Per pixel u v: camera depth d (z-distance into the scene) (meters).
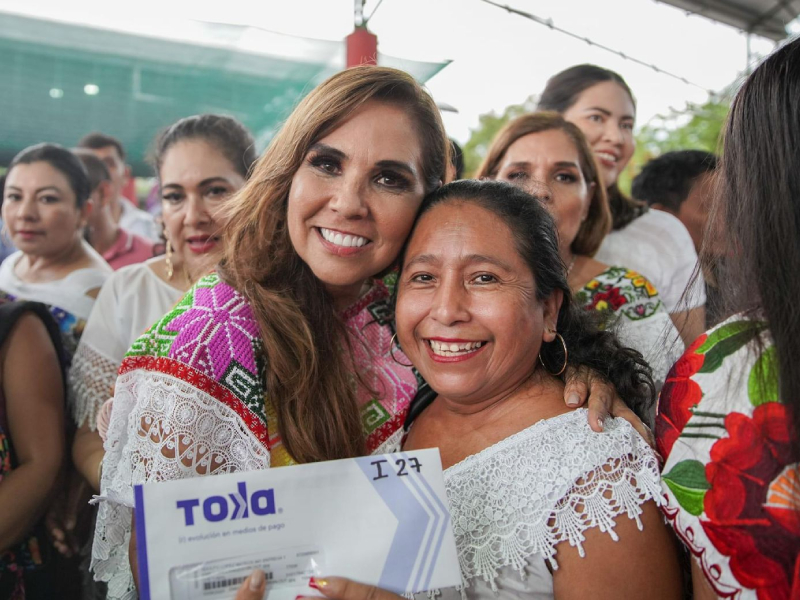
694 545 0.93
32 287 2.56
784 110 0.88
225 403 1.23
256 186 1.40
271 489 0.92
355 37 3.01
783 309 0.85
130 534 1.30
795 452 0.81
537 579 1.07
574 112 2.79
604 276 2.11
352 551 0.93
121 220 3.37
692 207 2.86
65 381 2.25
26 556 2.12
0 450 2.00
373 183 1.28
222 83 3.41
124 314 2.31
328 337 1.41
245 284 1.35
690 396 0.96
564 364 1.26
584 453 1.06
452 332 1.16
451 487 1.15
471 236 1.16
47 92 3.23
